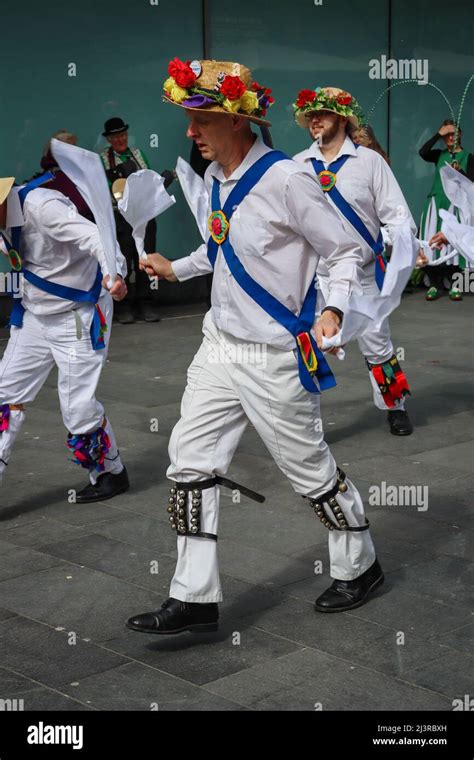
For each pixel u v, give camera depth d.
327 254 3.37
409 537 4.54
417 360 8.02
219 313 3.48
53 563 4.30
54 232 4.45
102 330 4.80
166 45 10.16
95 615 3.83
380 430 6.18
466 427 6.24
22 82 9.41
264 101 3.41
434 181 10.96
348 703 3.20
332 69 11.30
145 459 5.70
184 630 3.54
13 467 5.58
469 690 3.27
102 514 4.88
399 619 3.76
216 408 3.53
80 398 4.82
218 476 3.56
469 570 4.19
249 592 4.00
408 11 11.71
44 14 9.43
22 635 3.67
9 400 4.77
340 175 5.59
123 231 9.57
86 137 9.83
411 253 3.45
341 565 3.83
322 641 3.60
